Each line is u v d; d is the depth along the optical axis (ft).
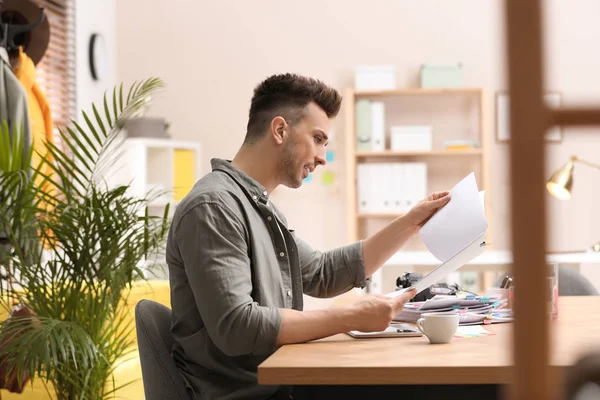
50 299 8.91
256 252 5.38
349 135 17.75
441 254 5.55
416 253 14.53
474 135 18.39
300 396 5.11
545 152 1.18
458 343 4.85
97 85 17.90
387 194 17.71
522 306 1.25
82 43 17.16
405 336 5.24
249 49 19.04
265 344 4.89
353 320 4.92
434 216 5.87
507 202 1.23
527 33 1.16
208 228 5.13
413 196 17.67
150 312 5.53
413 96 18.56
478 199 5.64
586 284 9.04
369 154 17.79
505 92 1.20
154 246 9.20
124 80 19.25
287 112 5.73
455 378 4.00
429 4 18.56
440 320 4.82
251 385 5.26
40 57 13.20
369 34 18.74
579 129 1.18
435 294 6.80
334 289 6.61
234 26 19.06
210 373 5.32
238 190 5.54
